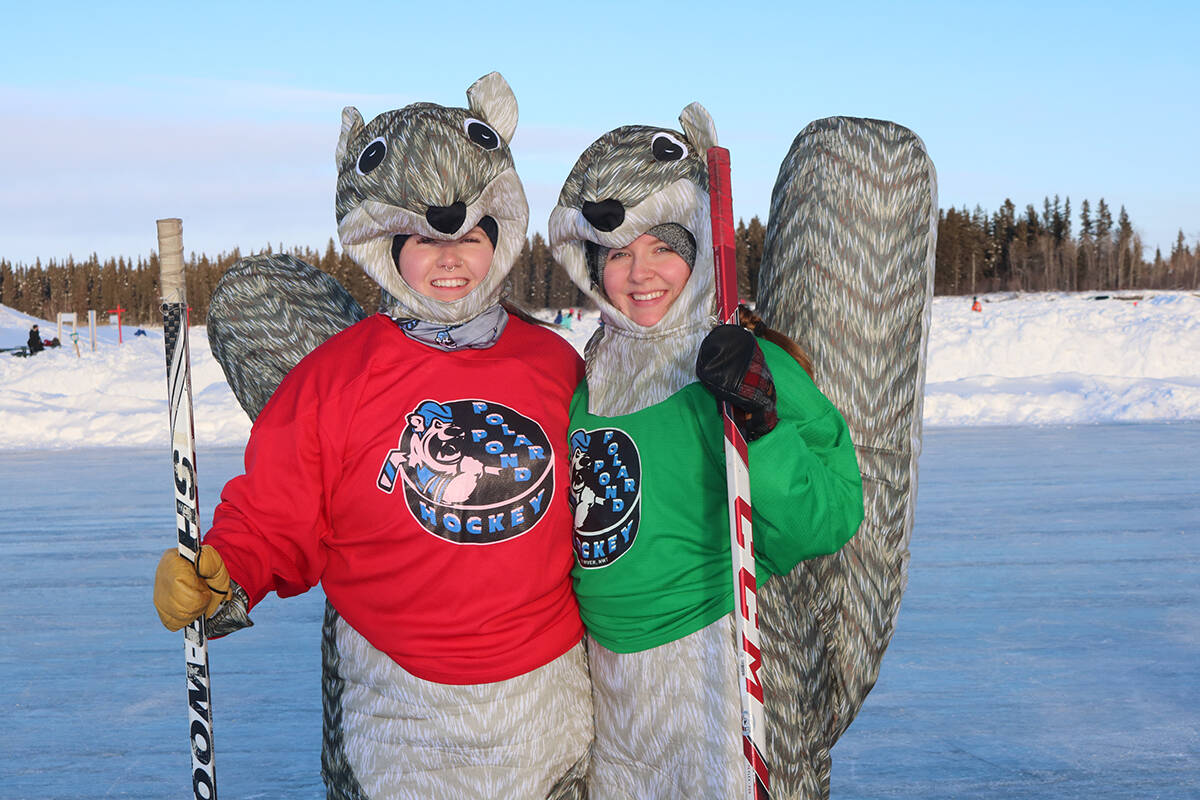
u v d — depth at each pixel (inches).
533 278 2066.9
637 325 90.0
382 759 88.0
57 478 470.0
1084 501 373.1
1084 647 216.8
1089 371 837.2
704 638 84.2
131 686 206.1
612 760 87.9
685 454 84.7
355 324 94.7
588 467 88.0
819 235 97.6
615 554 85.7
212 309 108.4
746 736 75.8
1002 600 251.0
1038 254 3080.7
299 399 88.6
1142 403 674.8
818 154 99.9
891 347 97.4
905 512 97.5
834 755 166.2
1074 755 164.6
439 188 88.4
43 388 813.2
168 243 78.8
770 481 77.9
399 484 86.3
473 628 85.6
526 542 86.5
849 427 96.0
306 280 109.3
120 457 546.0
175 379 78.8
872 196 97.8
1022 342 872.9
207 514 374.6
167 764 168.9
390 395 88.2
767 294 100.4
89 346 1182.9
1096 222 3157.0
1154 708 183.9
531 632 86.9
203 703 81.1
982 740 171.0
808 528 80.7
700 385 86.4
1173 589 258.7
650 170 87.7
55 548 324.8
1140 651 214.1
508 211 93.1
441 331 92.0
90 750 174.7
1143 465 454.6
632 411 88.9
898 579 97.7
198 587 78.9
